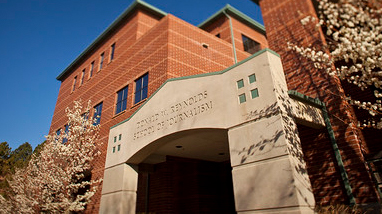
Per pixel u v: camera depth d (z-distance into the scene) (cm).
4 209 1557
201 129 774
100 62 2042
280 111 602
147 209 1276
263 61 680
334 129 736
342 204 637
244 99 686
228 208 1339
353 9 483
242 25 2223
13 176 1587
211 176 1385
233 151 657
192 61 1465
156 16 1962
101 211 1002
